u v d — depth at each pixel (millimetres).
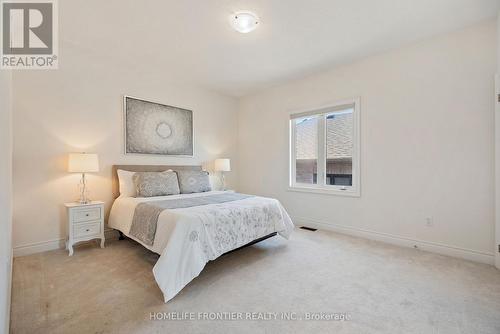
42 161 2797
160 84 3869
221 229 2270
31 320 1558
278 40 2795
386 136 3088
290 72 3736
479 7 2215
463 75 2549
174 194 3449
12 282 2053
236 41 2826
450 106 2629
